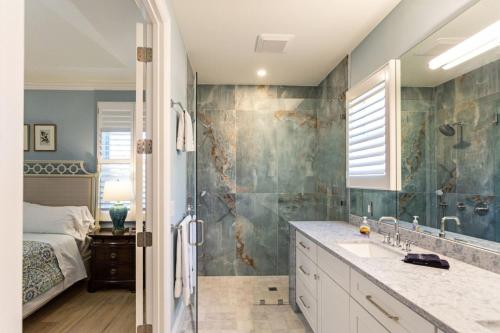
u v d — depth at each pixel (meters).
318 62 3.64
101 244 3.85
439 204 2.01
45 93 4.49
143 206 2.10
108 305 3.45
